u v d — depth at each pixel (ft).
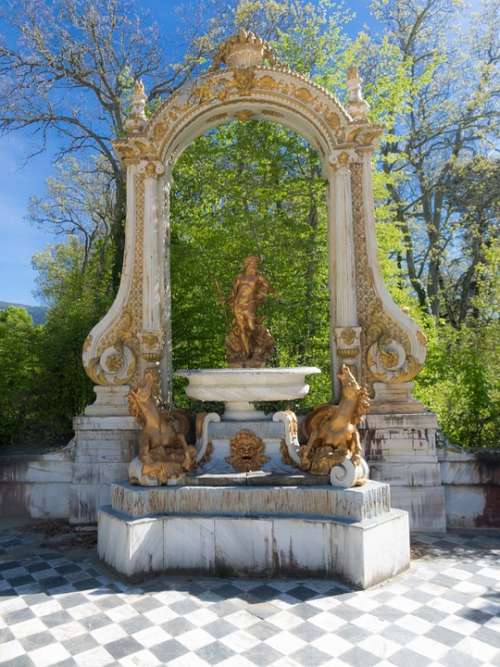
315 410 23.90
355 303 25.05
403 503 23.30
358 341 24.73
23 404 31.24
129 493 18.75
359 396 20.01
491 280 42.42
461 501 23.75
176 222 41.11
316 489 18.28
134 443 24.73
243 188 39.32
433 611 14.93
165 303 26.94
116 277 45.91
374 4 62.23
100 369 25.46
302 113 26.02
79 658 12.60
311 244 37.01
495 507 23.52
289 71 25.49
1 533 23.44
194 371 21.88
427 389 30.01
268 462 20.67
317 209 39.65
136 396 21.06
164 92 51.49
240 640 13.35
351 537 16.90
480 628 13.89
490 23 61.67
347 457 18.83
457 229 64.34
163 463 19.60
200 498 18.72
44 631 13.99
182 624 14.29
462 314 68.64
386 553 17.48
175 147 27.68
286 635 13.60
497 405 27.14
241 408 22.77
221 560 17.97
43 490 25.76
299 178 38.70
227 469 20.49
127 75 48.37
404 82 40.27
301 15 43.73
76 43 46.62
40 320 69.46
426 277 75.66
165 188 27.61
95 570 18.62
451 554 20.03
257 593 16.37
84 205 67.46
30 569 18.81
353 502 17.56
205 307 36.60
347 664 12.16
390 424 23.73
